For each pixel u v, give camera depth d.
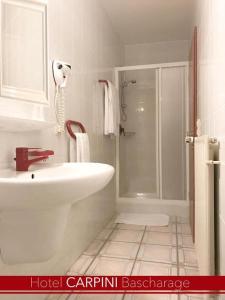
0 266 1.00
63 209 1.00
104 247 1.93
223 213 0.99
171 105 2.90
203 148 1.17
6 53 1.03
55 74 1.43
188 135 2.49
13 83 1.06
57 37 1.50
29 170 1.08
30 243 0.94
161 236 2.15
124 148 3.29
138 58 3.40
